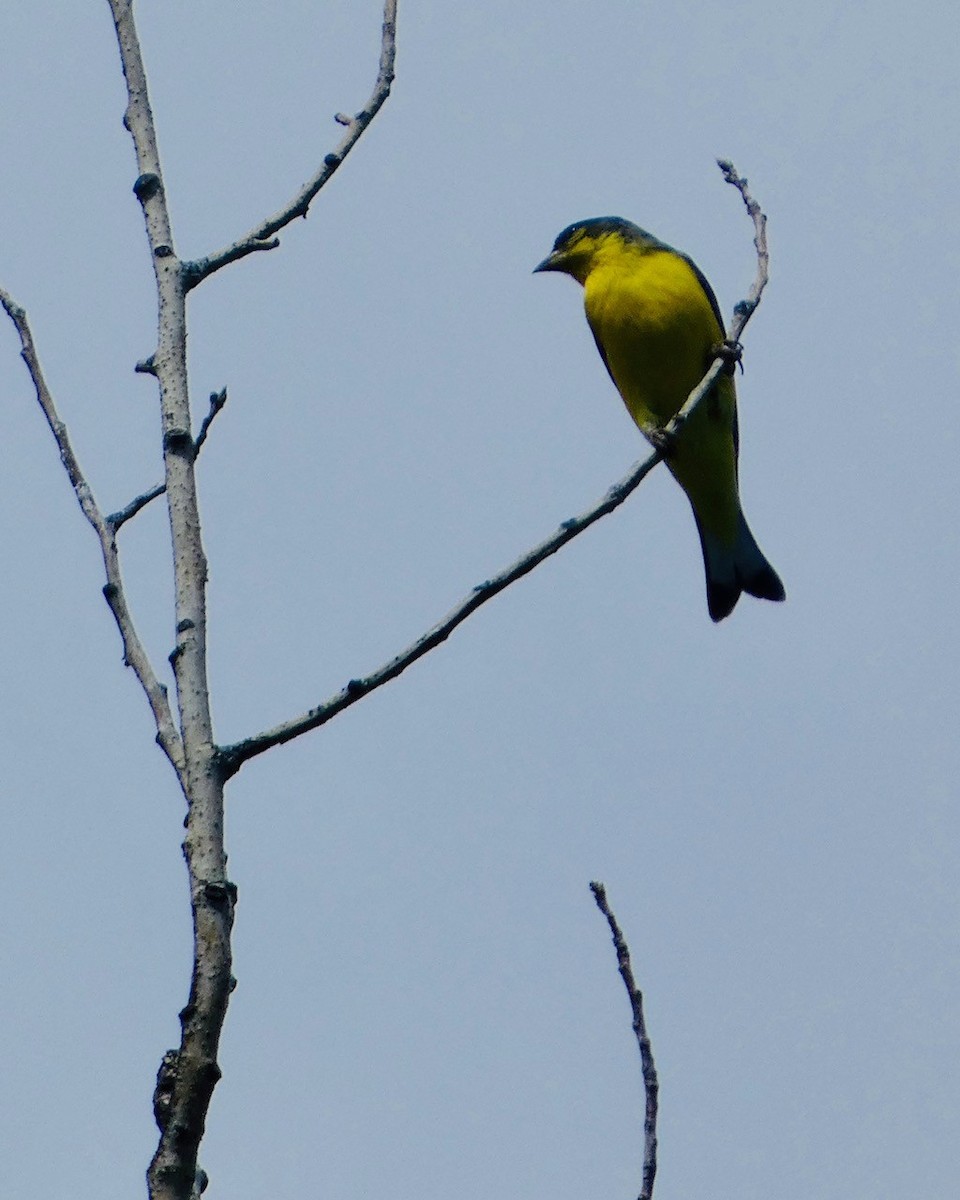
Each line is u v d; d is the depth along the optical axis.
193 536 7.34
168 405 7.69
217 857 6.35
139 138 8.52
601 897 7.24
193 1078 5.80
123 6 8.80
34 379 8.41
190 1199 5.67
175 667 6.96
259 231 8.38
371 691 7.01
